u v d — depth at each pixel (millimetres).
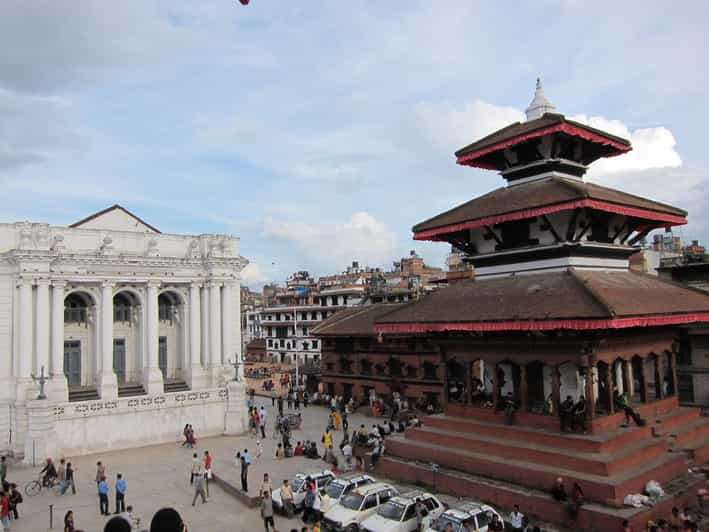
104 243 50406
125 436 48469
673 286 34906
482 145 35312
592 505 24438
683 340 43938
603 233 33406
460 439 31750
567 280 29828
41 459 43625
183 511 32469
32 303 46812
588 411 27781
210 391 53344
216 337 56094
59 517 32062
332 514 27172
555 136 33500
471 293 33812
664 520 23359
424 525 24922
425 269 117875
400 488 31344
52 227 48875
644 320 26812
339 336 66875
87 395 50000
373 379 63250
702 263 47094
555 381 29203
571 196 29094
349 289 107625
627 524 22656
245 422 54469
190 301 56031
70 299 52719
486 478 29203
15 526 30641
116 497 32875
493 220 31891
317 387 74750
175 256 55250
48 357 47312
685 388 44031
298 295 121062
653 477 26234
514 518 23984
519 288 31516
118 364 55312
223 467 40719
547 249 31781
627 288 30469
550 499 25547
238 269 57938
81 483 38656
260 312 138875
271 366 116312
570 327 26016
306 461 42062
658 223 35250
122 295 55500
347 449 39281
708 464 29953
